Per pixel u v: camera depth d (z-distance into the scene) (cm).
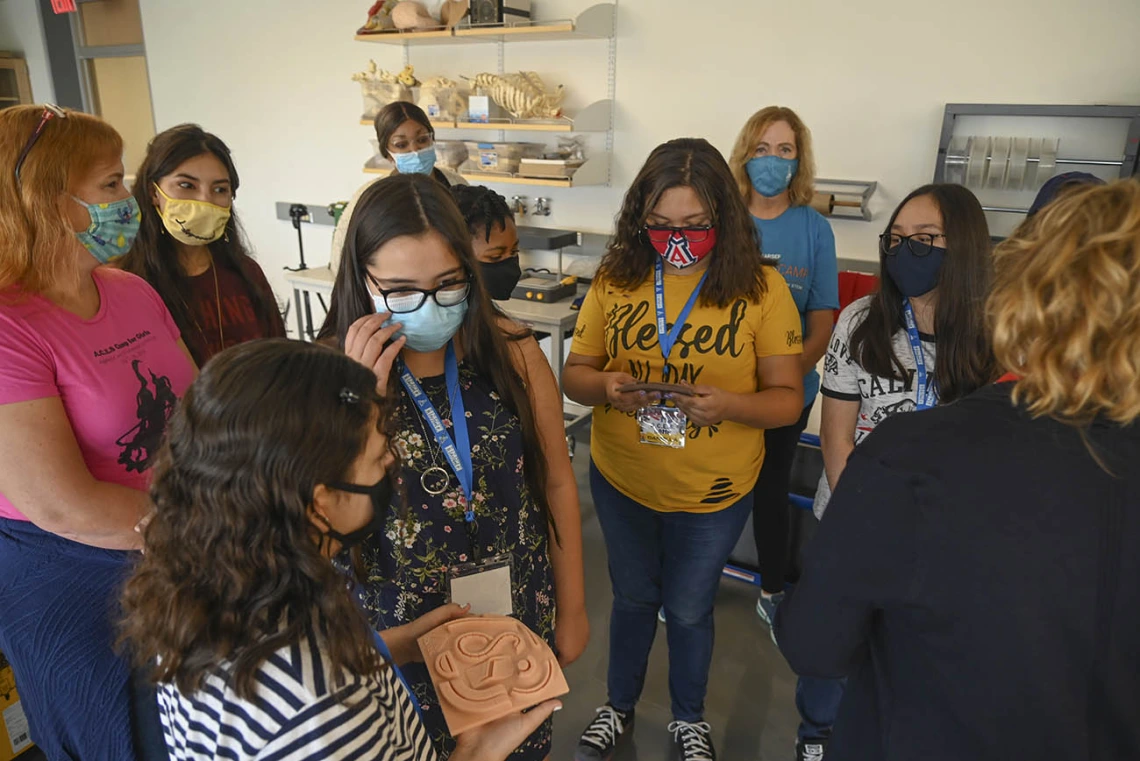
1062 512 71
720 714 225
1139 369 65
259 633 68
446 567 120
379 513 82
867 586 84
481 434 122
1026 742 76
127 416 136
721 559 184
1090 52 297
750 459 179
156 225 195
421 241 110
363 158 514
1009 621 73
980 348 152
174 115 602
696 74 383
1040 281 69
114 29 612
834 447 176
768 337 175
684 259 168
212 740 68
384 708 75
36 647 129
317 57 509
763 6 357
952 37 320
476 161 430
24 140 124
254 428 67
